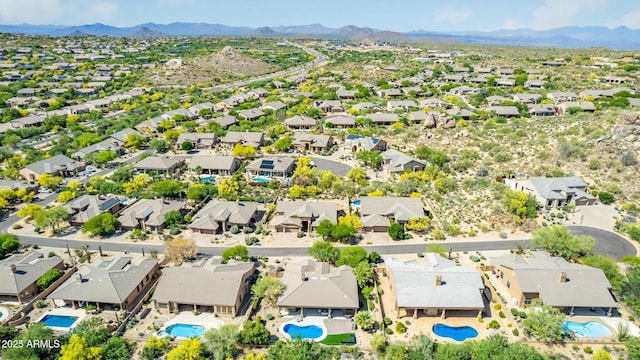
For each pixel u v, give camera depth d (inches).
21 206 4594.0
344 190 4724.4
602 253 3619.6
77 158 6003.9
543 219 4165.8
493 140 6097.4
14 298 3014.3
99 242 3850.9
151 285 3171.8
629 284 2918.3
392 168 5383.9
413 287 2851.9
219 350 2391.7
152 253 3567.9
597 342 2568.9
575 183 4498.0
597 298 2800.2
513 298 2979.8
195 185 4810.5
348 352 2491.4
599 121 5807.1
